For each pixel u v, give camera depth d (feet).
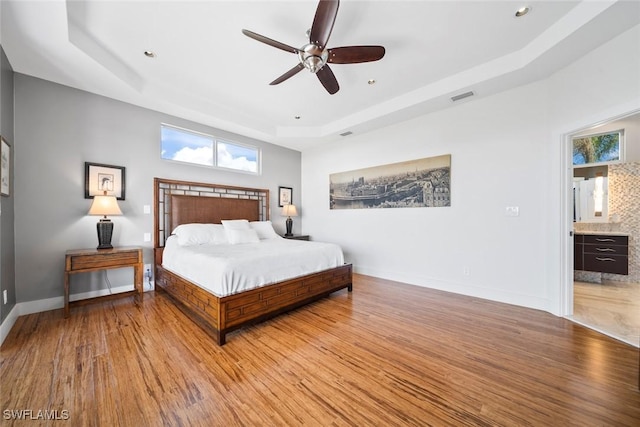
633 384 5.01
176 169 12.35
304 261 9.42
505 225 9.82
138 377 5.28
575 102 7.72
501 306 9.44
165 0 6.05
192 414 4.33
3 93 7.27
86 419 4.18
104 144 10.18
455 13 6.48
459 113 10.91
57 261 9.12
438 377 5.33
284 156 17.46
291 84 10.12
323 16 5.38
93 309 9.00
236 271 7.23
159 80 9.89
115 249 9.44
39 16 5.90
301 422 4.19
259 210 15.85
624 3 5.51
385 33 7.23
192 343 6.72
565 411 4.35
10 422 4.09
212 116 12.16
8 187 7.59
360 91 10.75
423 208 12.17
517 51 8.14
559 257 8.42
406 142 12.73
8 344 6.55
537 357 6.01
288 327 7.74
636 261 12.26
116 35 7.32
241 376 5.36
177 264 9.46
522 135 9.35
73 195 9.46
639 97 6.12
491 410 4.41
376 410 4.44
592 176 13.50
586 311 8.75
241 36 7.38
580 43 6.85
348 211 15.48
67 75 8.57
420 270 12.32
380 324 7.94
